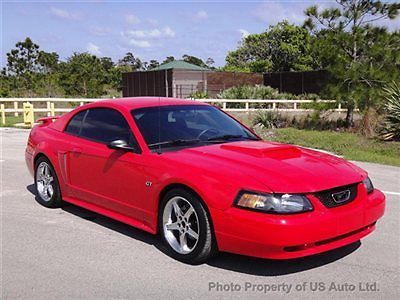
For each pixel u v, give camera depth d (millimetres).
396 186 7902
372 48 15883
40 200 6664
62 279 4164
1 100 19922
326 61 16922
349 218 4156
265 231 3871
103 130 5602
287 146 5043
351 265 4469
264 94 27812
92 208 5668
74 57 51688
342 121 17906
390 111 14289
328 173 4344
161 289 3961
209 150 4824
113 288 3982
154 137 5086
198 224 4340
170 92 42000
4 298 3809
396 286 4031
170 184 4547
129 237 5258
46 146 6301
